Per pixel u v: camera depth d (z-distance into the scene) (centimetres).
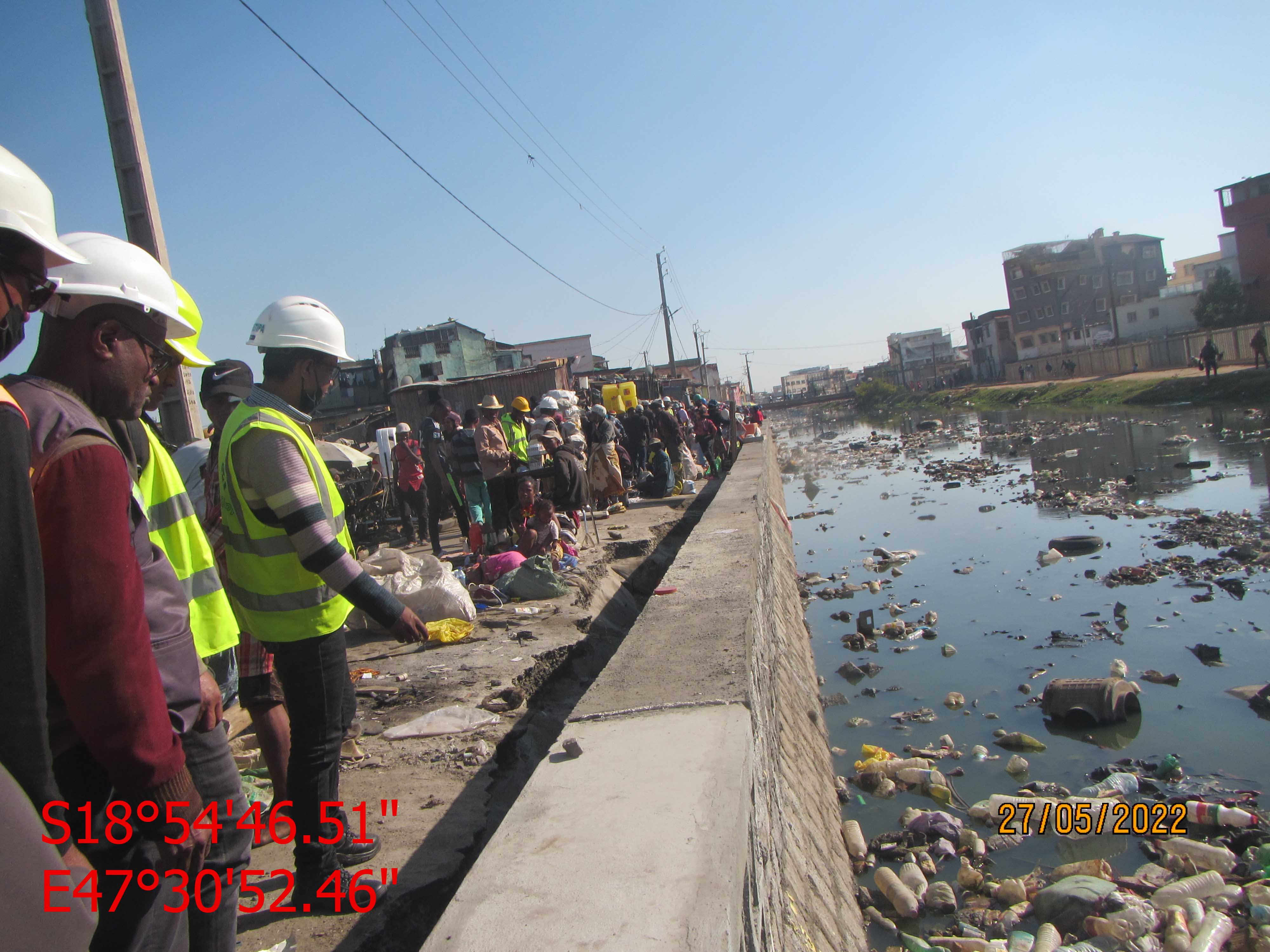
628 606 938
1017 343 7425
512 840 225
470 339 3856
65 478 156
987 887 513
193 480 417
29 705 135
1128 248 6762
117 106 577
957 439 3900
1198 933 428
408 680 585
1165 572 1152
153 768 162
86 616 154
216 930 221
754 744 302
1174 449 2317
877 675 920
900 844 573
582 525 1194
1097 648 912
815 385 15462
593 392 2439
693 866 202
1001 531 1631
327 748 299
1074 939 453
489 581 877
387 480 1429
